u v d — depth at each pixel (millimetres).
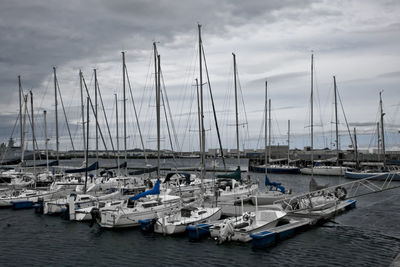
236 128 41844
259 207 30688
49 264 19672
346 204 34469
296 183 62094
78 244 23156
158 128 34406
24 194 36875
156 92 35500
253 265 19266
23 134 52281
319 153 108688
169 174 40156
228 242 23000
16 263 19844
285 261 19859
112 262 19906
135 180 44375
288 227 25078
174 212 26391
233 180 38500
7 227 27672
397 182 59500
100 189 41656
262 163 97000
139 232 25469
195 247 22219
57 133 51469
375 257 20547
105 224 26094
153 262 19797
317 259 20203
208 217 26562
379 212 33656
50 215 31891
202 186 32656
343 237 24656
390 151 101188
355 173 65812
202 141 34812
